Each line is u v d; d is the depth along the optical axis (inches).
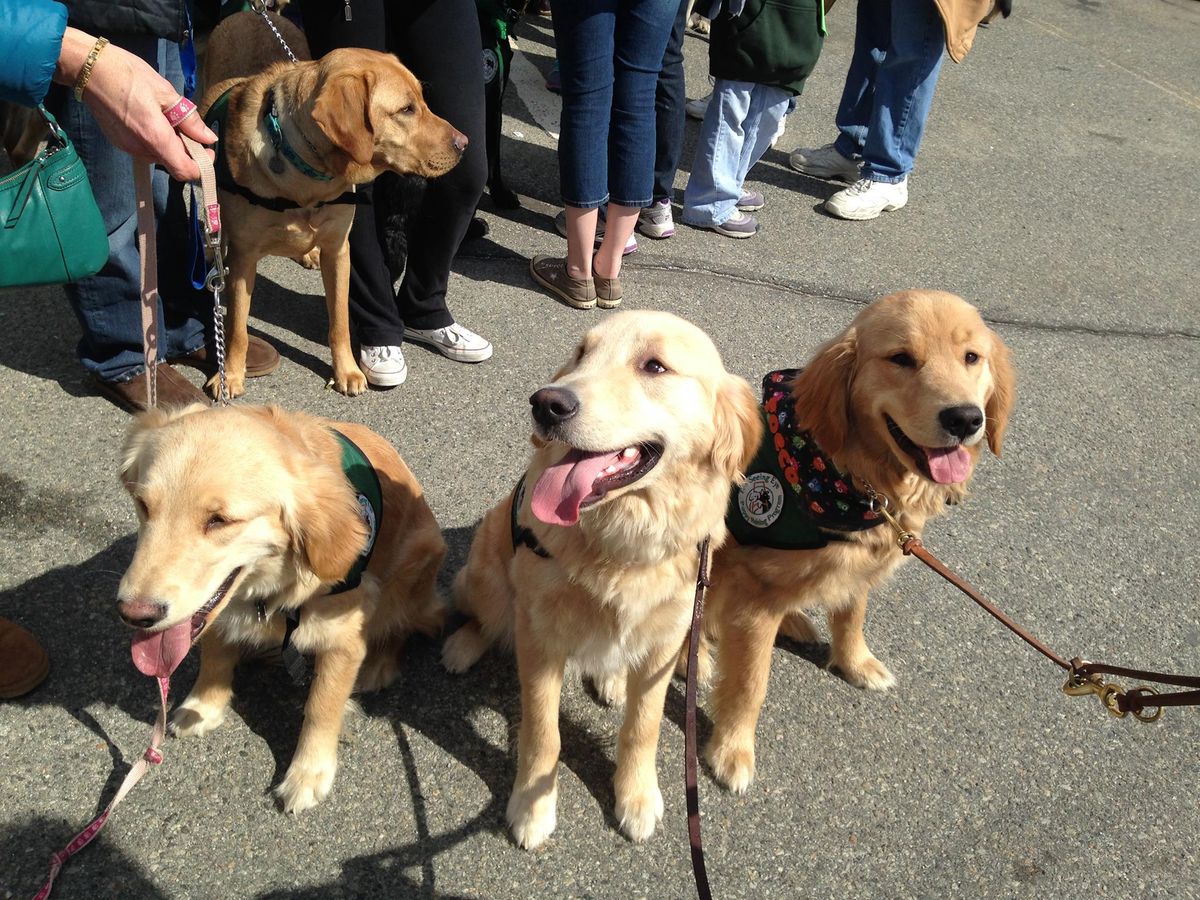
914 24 113.4
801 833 56.8
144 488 47.5
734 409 51.8
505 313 95.2
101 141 66.1
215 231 55.2
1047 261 121.3
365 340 82.7
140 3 61.3
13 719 55.7
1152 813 60.2
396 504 59.0
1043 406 93.7
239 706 58.5
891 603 71.4
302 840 52.9
